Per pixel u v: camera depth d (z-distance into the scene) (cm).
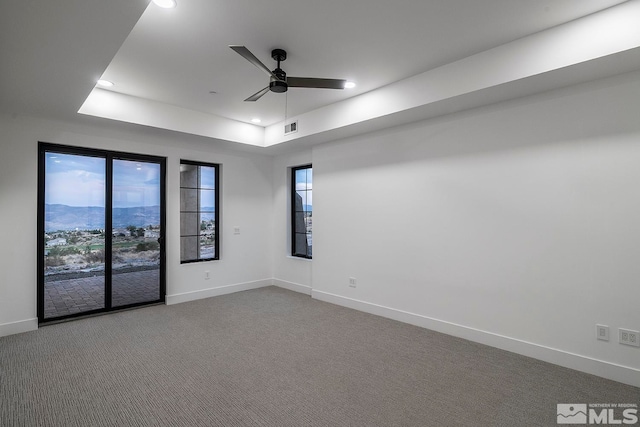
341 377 266
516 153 312
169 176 480
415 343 335
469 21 242
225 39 265
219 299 505
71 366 283
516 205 312
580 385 253
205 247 536
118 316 419
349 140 464
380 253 426
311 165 561
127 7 182
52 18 190
